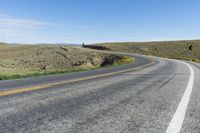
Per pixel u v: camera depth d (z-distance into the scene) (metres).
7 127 3.42
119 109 4.64
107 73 14.69
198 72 15.05
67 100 5.47
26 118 3.89
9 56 90.50
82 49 99.38
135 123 3.70
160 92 6.86
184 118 4.03
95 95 6.23
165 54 105.75
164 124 3.67
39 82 9.52
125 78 11.26
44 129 3.34
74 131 3.28
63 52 89.75
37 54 91.62
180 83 9.16
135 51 118.38
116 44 148.00
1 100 5.40
